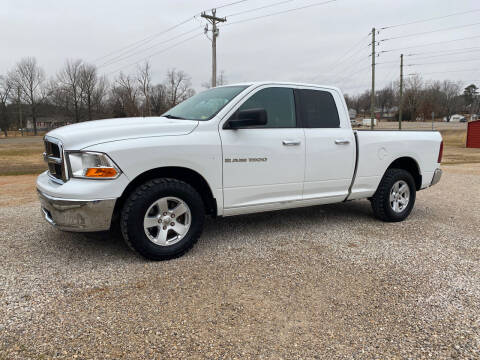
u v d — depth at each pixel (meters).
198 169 3.73
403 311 2.79
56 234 4.50
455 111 103.06
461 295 3.06
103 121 3.98
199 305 2.84
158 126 3.65
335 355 2.27
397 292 3.10
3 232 4.60
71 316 2.64
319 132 4.55
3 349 2.25
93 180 3.31
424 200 7.16
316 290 3.12
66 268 3.48
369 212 5.93
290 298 2.97
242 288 3.13
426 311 2.79
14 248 4.00
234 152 3.92
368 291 3.11
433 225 5.21
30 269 3.44
